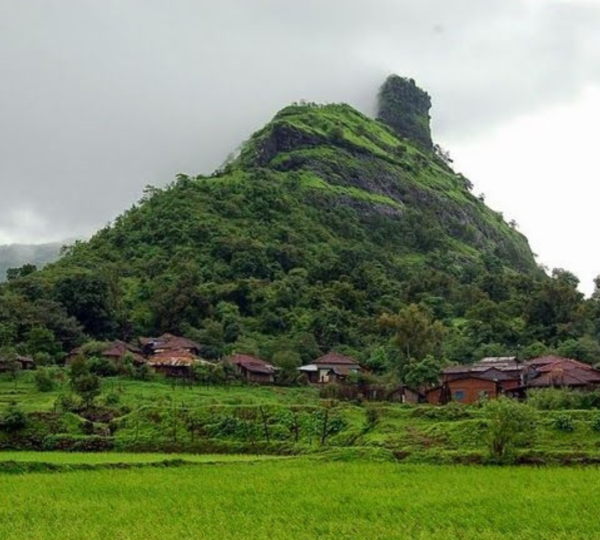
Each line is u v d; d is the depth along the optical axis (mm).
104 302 151875
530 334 153125
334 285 170375
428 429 77562
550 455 67125
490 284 187875
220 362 127562
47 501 47500
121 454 75562
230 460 68750
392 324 144625
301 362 136000
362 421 84312
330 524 40906
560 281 175750
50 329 140250
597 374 108625
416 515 43344
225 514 43656
